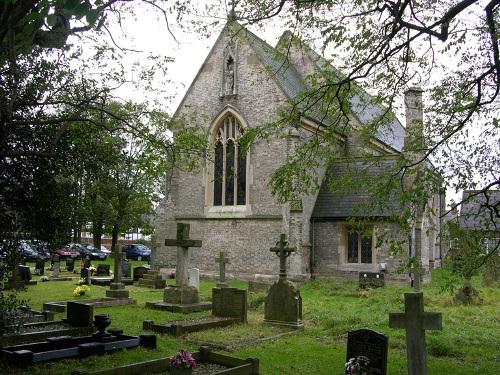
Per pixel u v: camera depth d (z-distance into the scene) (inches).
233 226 1173.1
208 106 1231.5
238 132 1195.3
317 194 1190.9
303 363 434.0
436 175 446.0
